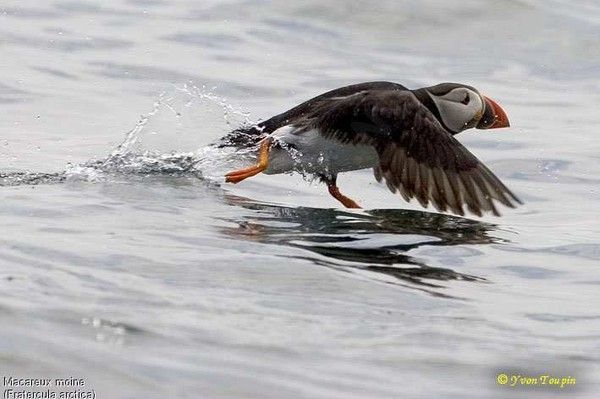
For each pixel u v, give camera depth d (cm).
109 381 696
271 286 902
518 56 1977
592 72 1928
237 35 1986
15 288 830
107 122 1563
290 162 1238
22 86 1688
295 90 1761
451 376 758
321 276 939
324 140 1209
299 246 1034
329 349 784
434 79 1856
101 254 941
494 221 1234
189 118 1598
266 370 736
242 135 1309
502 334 845
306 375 736
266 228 1099
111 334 765
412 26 2055
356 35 2022
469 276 996
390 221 1188
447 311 888
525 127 1673
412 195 1115
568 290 975
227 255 973
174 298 850
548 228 1216
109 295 841
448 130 1275
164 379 706
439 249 1078
